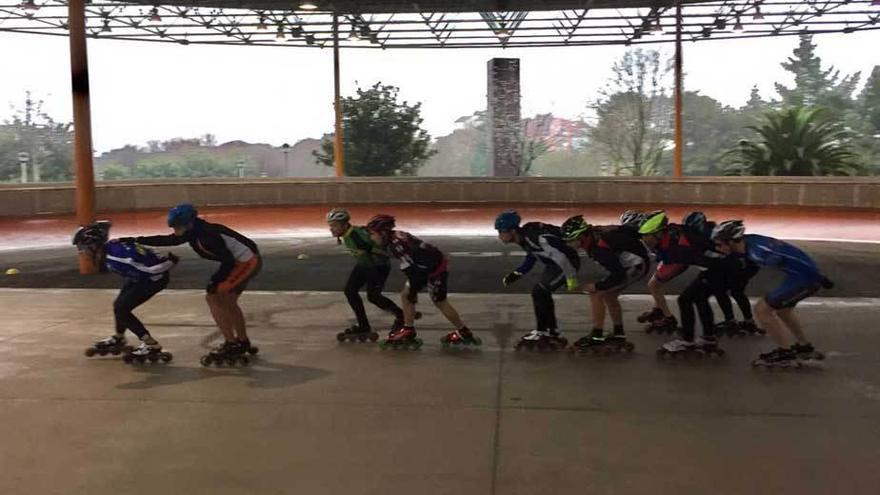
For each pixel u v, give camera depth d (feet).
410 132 102.63
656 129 112.78
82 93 34.96
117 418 14.69
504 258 41.86
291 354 20.06
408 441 13.21
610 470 11.81
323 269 37.50
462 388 16.61
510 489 11.12
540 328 20.36
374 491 11.10
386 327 23.54
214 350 19.89
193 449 12.93
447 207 73.10
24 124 108.06
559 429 13.78
